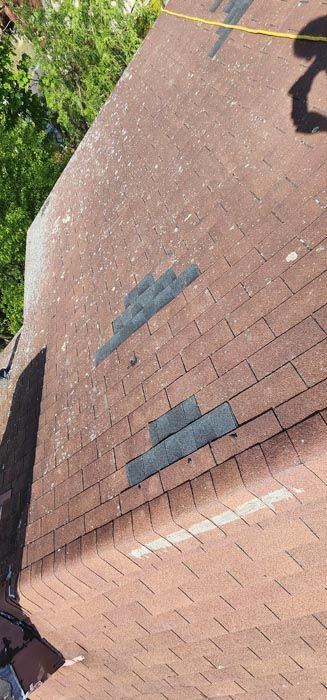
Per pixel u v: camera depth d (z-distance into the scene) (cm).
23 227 1058
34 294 712
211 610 339
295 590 297
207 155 428
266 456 235
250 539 276
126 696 455
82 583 345
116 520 314
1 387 670
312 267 274
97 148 700
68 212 709
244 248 334
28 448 498
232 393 280
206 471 266
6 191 1055
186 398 315
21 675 409
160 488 292
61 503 390
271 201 330
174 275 397
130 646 401
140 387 367
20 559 395
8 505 475
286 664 349
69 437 431
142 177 533
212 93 466
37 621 412
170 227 434
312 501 239
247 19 462
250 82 411
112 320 456
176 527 277
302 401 236
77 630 404
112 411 387
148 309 409
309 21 370
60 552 352
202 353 322
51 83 1372
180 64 563
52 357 550
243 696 394
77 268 595
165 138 520
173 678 412
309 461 219
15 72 1446
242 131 392
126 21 1155
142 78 655
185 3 623
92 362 455
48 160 1159
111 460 357
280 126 352
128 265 476
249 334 292
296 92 348
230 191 377
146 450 325
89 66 1279
